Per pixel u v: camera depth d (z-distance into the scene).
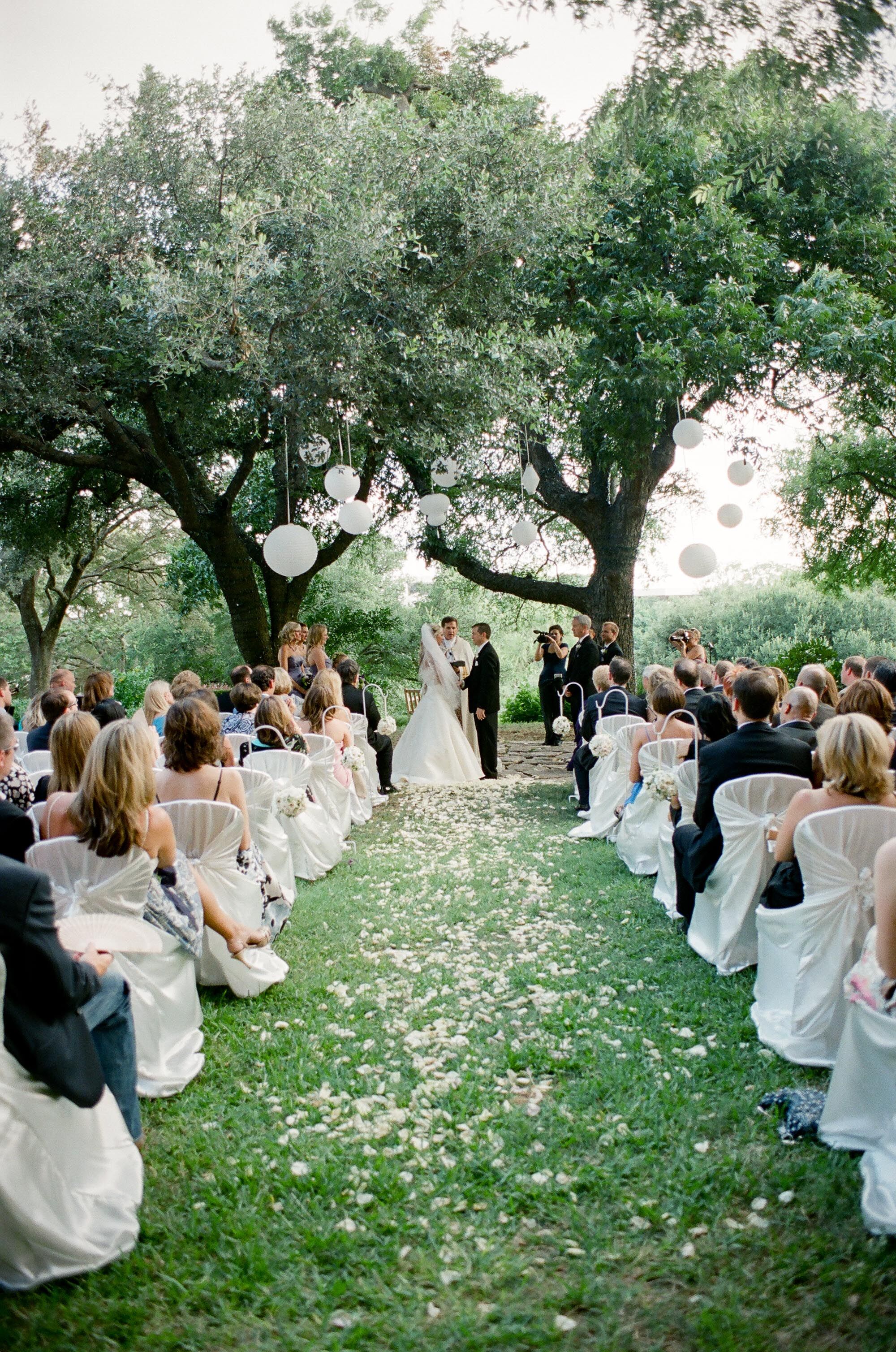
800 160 11.09
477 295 9.20
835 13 3.29
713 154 10.58
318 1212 2.59
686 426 8.02
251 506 15.16
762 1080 3.27
